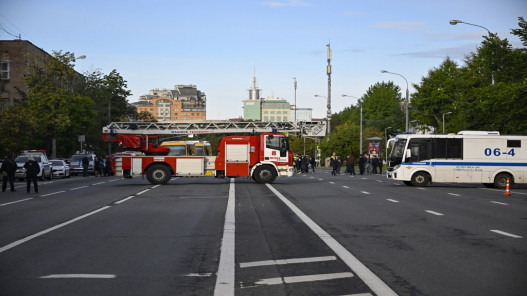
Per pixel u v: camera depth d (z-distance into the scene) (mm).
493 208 17469
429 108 78250
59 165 45250
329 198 21453
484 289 6656
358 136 96938
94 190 27641
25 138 44031
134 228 12484
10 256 8945
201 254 9102
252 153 32312
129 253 9203
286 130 56219
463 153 30250
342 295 6398
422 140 30469
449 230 12062
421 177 30406
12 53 75875
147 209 17078
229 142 32219
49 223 13562
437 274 7504
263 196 22469
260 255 8992
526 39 38219
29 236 11258
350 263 8281
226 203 19109
